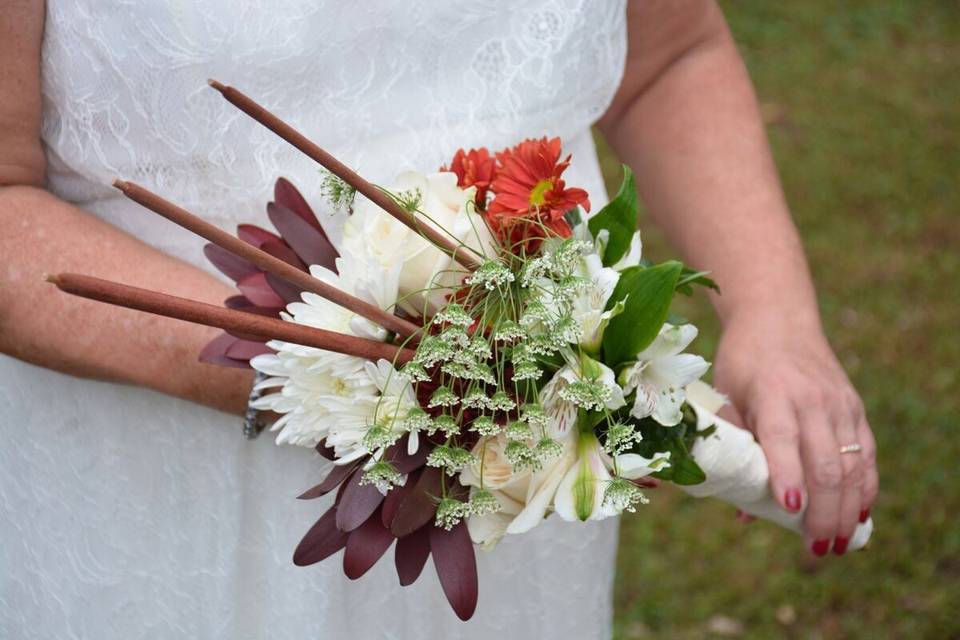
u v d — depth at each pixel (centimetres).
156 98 100
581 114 116
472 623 122
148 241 108
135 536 116
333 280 89
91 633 120
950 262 348
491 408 81
